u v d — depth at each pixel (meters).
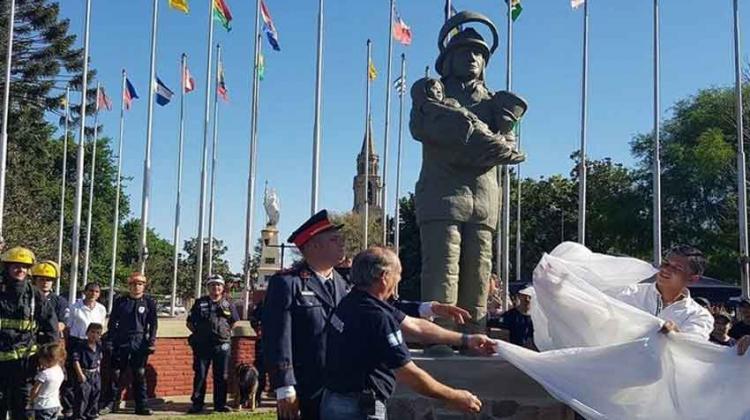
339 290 5.27
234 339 15.40
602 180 60.03
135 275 13.24
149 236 88.38
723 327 9.73
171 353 15.18
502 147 9.03
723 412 5.98
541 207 62.12
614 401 6.16
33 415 9.52
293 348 5.02
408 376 4.33
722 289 26.03
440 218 9.06
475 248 9.24
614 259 7.39
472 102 9.66
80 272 62.66
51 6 44.56
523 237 62.19
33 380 9.50
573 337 6.76
